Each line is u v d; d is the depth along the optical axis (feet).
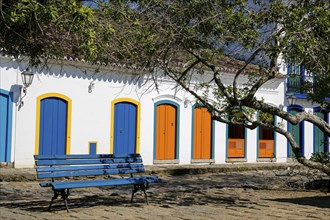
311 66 29.73
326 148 79.51
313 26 27.96
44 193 38.50
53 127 54.13
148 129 61.31
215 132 67.36
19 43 21.56
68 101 54.85
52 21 18.75
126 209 29.60
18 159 51.67
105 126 57.67
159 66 32.09
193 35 28.63
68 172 28.89
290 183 44.24
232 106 32.89
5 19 18.06
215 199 34.81
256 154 71.87
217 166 62.28
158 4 27.84
